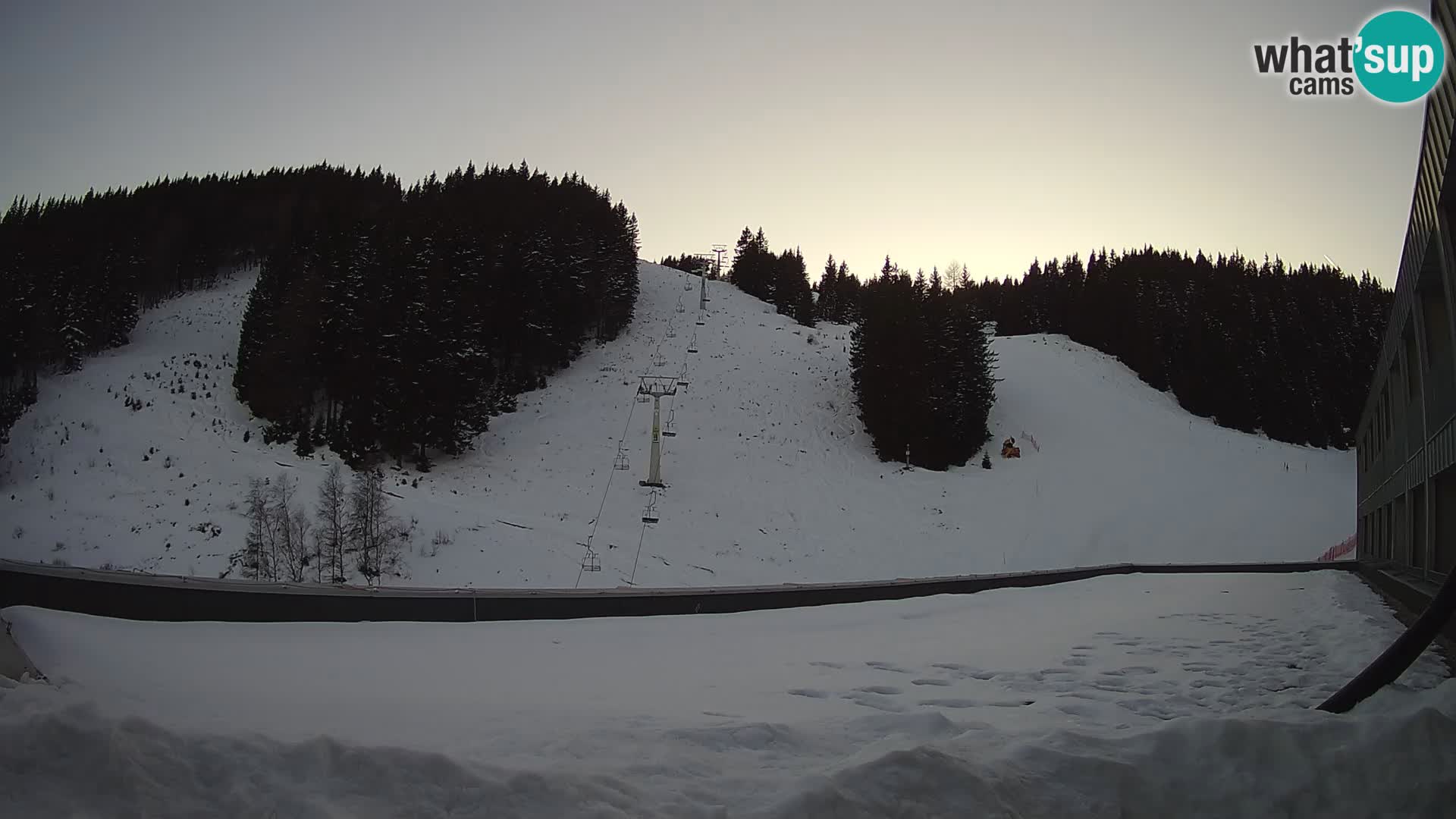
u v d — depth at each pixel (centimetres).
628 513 3731
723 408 5197
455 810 350
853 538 3794
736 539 3606
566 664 882
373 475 3259
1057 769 428
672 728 508
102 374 4900
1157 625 1225
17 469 3641
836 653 1012
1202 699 680
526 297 5562
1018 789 406
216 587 1044
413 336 4322
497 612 1266
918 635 1197
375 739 439
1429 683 686
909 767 396
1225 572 2405
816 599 1619
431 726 493
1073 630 1202
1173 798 421
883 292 5781
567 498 3850
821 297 11406
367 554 2789
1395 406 1648
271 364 4588
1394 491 1667
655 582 2966
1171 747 452
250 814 331
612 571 3008
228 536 3027
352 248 5716
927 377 4909
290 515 3073
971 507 4253
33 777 327
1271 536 3991
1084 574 2286
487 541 3125
